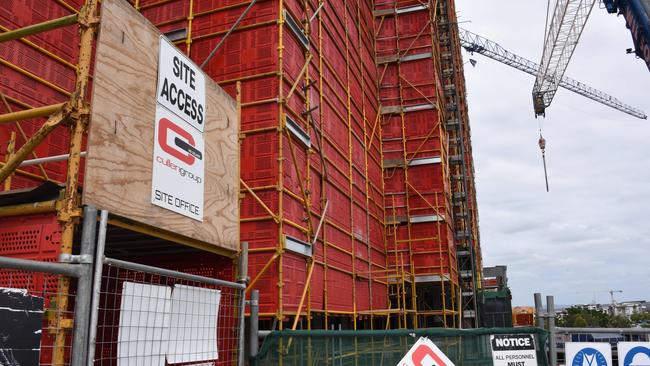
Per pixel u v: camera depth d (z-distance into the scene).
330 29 22.27
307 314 15.73
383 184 30.53
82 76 5.32
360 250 24.02
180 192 6.89
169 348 6.04
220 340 8.14
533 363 7.15
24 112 5.43
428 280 28.48
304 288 15.83
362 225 24.77
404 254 29.55
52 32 12.45
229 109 8.70
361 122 26.72
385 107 31.84
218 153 8.14
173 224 6.66
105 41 5.61
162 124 6.58
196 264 8.88
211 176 7.83
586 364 7.56
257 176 15.14
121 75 5.83
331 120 21.17
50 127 5.25
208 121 7.90
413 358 7.30
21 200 5.48
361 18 29.48
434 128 30.88
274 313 13.95
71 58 12.93
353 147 24.58
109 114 5.56
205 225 7.50
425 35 32.53
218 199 7.98
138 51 6.20
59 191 5.38
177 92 7.01
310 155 17.80
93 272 5.26
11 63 11.23
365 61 29.42
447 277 28.44
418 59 32.25
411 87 31.94
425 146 30.94
